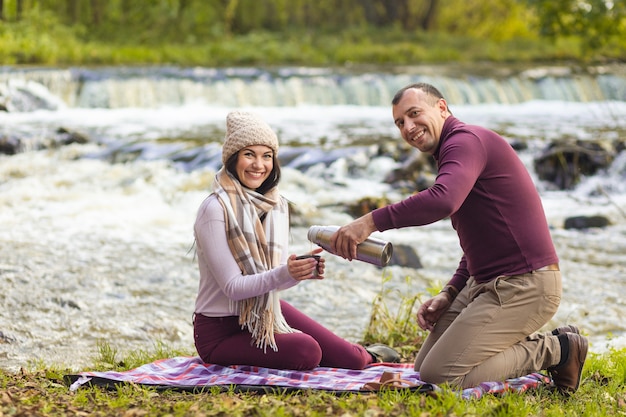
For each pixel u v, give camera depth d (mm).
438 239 9625
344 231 4160
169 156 13039
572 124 17453
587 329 6723
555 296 4281
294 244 9070
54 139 13938
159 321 6477
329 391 4215
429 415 3699
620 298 7605
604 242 9812
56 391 4207
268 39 28281
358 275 7945
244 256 4430
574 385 4422
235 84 20141
